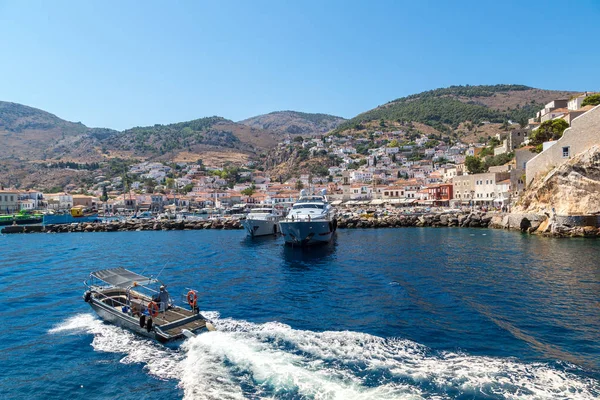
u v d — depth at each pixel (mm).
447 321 21109
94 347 18719
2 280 34594
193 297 21609
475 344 17906
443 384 14109
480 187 109688
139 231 92562
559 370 15164
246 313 23312
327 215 56375
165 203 184875
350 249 49812
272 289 29141
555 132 95750
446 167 182875
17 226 96312
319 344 18078
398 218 87500
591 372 14992
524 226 68125
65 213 124188
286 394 13734
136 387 14898
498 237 60875
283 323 21281
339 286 29547
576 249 45875
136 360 17172
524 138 126188
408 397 13250
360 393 13578
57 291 30094
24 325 22094
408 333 19406
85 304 26328
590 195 59938
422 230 76500
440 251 46500
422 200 138750
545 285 28484
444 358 16438
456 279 30938
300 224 49375
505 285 28719
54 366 16828
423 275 32688
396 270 35062
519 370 15203
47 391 14789
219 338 18797
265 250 51375
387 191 161250
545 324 20375
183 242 64625
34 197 174125
